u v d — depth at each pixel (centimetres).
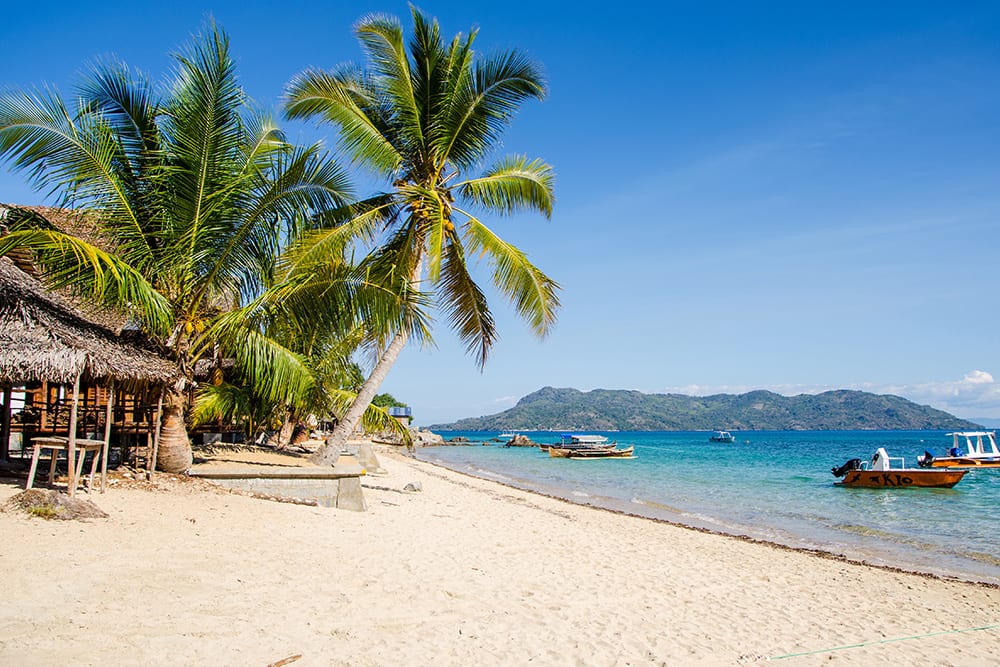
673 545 1312
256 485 1164
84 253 898
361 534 995
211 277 1149
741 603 855
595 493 2669
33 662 409
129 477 1055
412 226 1509
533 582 836
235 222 1151
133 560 647
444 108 1501
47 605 502
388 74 1498
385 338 1272
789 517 1997
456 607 674
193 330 1177
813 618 812
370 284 1199
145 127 1145
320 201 1220
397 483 2189
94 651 439
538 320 1551
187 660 451
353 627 572
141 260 1101
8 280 1001
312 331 1226
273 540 838
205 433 2202
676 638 664
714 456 6200
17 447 1489
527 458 5975
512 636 609
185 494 1018
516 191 1623
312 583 679
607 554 1120
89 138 1031
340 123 1455
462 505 1695
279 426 2552
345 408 1889
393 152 1495
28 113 971
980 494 2561
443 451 7944
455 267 1566
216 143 1095
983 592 1049
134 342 1134
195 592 589
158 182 1099
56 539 662
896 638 748
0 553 591
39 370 817
